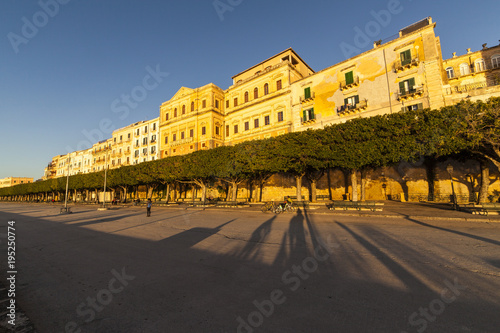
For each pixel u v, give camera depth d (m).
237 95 41.78
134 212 25.62
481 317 3.49
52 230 14.11
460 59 29.44
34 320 3.76
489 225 10.60
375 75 26.91
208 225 13.77
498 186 20.64
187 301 4.26
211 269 6.03
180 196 46.72
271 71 36.72
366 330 3.22
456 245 7.50
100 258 7.46
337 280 5.05
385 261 6.20
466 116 14.16
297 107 33.31
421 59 24.00
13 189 84.50
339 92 29.66
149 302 4.29
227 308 3.96
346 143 17.97
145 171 35.12
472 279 4.90
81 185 50.78
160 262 6.79
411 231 9.89
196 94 43.28
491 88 21.66
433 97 22.98
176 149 45.22
